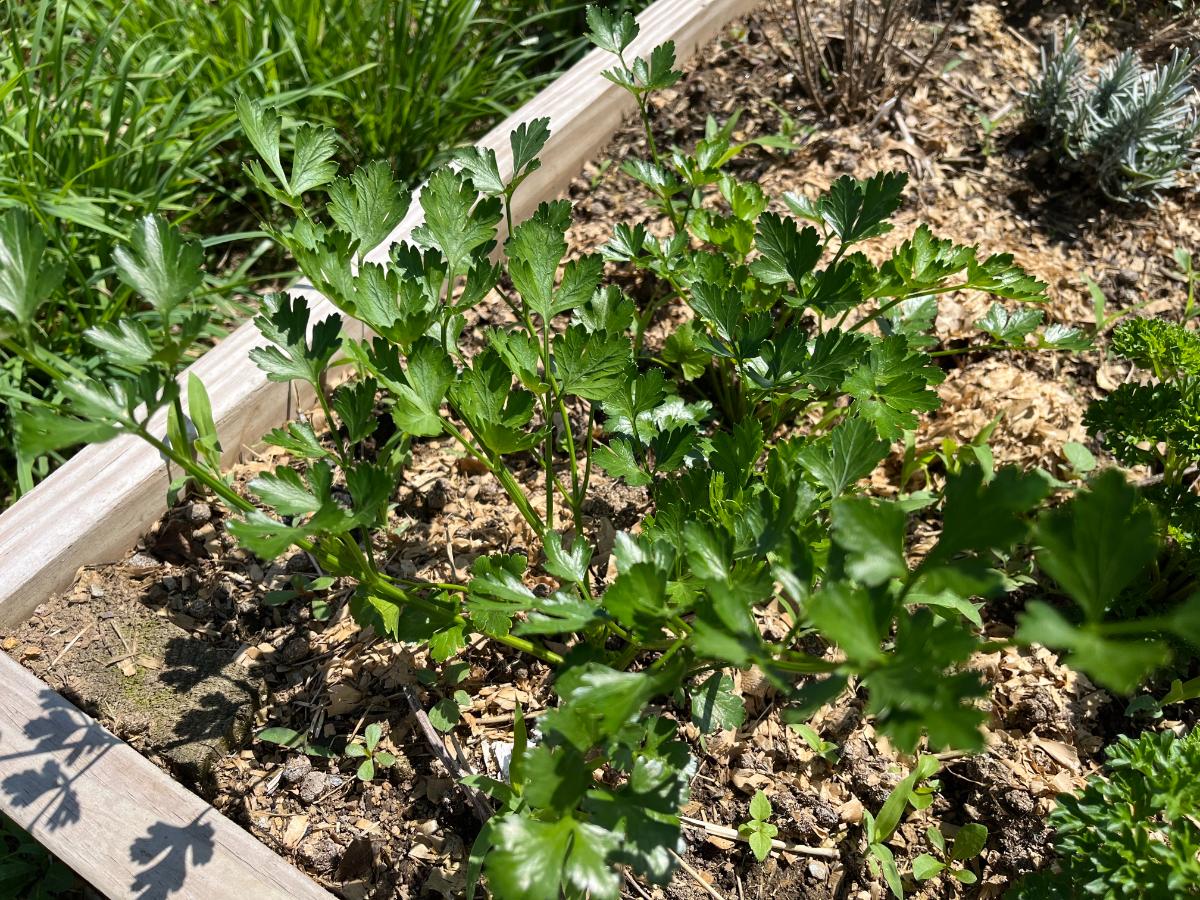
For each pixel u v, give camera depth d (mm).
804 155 2750
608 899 1146
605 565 1950
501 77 3268
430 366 1494
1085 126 2611
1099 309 2342
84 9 2912
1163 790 1325
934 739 979
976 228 2576
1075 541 1010
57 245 2424
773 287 1929
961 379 2260
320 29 3066
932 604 1696
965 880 1552
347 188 1660
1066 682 1775
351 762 1692
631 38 2109
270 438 1518
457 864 1570
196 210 2705
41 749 1590
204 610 1873
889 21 2818
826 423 2088
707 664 1527
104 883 1454
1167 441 1825
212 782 1649
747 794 1657
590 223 2646
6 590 1753
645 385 1703
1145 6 3178
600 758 1425
